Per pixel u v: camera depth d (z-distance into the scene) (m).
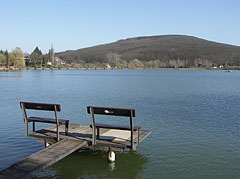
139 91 34.38
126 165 9.05
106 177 8.14
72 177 8.10
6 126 13.97
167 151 10.42
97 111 8.83
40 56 163.88
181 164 9.16
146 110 19.53
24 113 10.13
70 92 32.78
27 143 10.95
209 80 65.44
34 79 61.72
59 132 10.52
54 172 8.44
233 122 15.48
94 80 61.44
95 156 9.79
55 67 175.38
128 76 88.56
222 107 21.05
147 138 12.11
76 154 9.96
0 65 127.31
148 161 9.41
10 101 23.94
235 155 10.02
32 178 7.98
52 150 8.42
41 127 13.91
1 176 6.73
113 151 9.23
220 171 8.64
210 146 11.02
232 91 35.12
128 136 9.90
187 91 34.78
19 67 123.44
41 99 25.72
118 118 16.58
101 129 11.03
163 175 8.34
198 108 20.48
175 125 14.70
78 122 15.47
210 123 15.23
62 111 19.00
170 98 26.98
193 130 13.55
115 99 26.02
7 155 9.53
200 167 8.93
